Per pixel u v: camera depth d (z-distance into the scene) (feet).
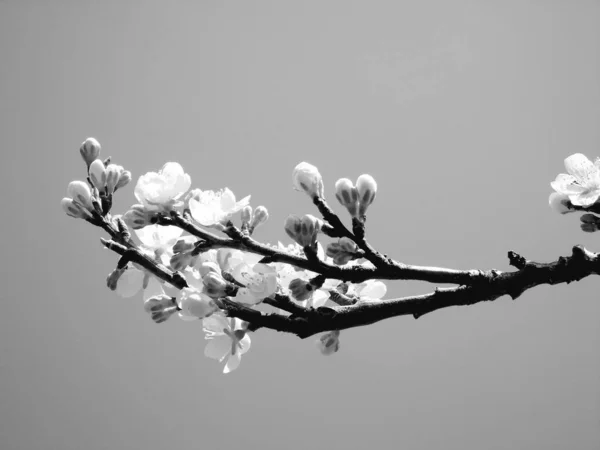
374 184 1.70
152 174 1.72
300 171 1.71
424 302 1.70
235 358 1.73
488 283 1.70
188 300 1.67
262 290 1.67
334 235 1.71
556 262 1.71
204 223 1.71
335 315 1.69
